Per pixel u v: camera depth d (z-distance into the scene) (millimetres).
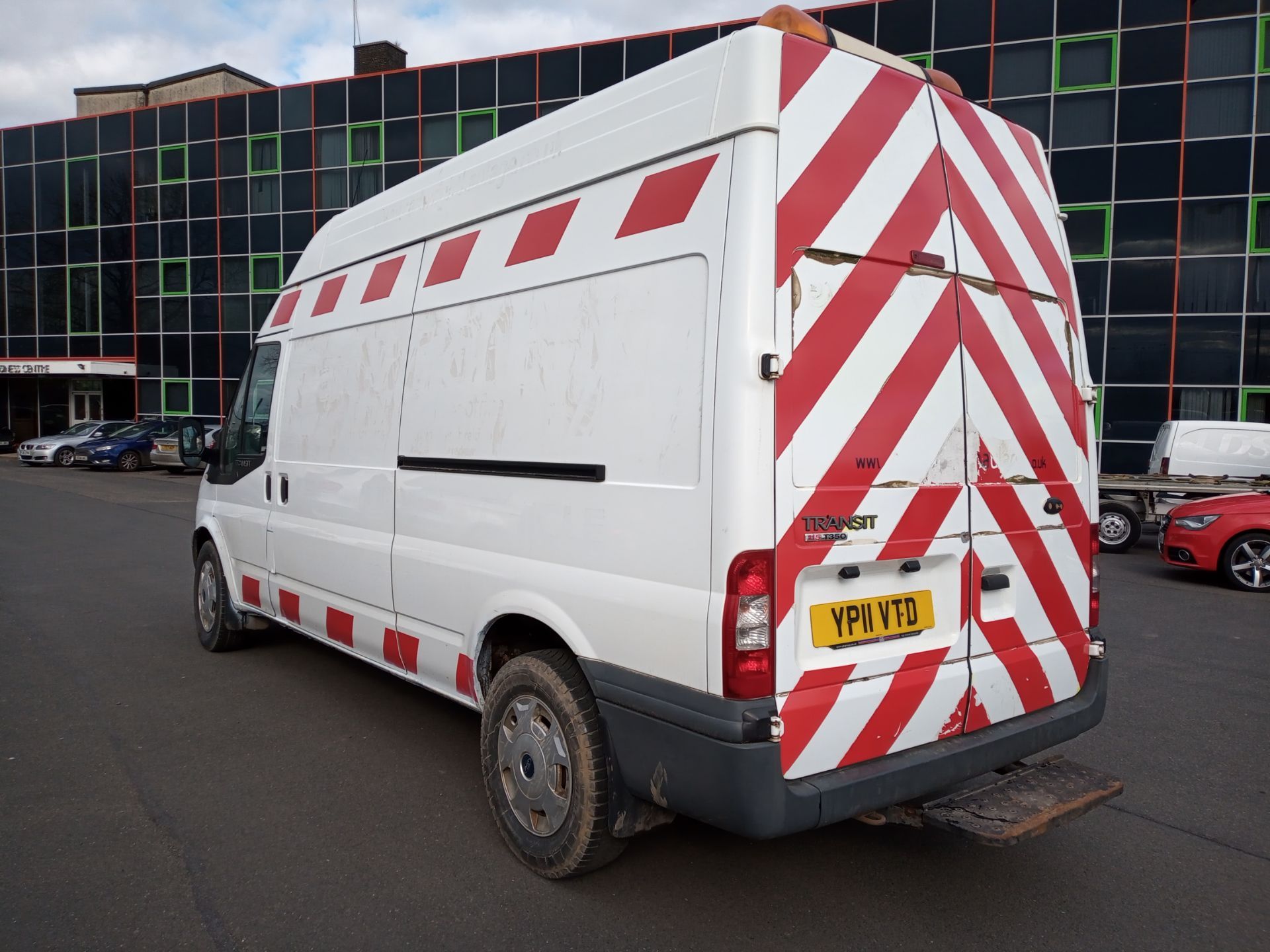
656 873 3254
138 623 7016
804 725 2594
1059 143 20781
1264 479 11695
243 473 5668
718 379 2559
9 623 6945
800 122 2674
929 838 3576
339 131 28797
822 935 2861
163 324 31938
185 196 31125
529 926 2881
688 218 2730
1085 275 20844
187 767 4176
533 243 3377
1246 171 19578
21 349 34156
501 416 3436
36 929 2830
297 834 3516
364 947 2758
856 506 2711
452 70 27078
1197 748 4555
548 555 3158
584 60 25547
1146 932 2902
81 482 20953
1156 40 19984
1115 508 12211
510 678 3305
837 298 2705
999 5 20938
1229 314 19859
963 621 3020
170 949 2729
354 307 4598
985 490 3094
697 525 2592
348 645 4590
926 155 3004
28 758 4254
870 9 21891
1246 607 8281
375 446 4270
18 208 33656
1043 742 3199
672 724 2656
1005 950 2785
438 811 3740
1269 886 3203
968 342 3072
